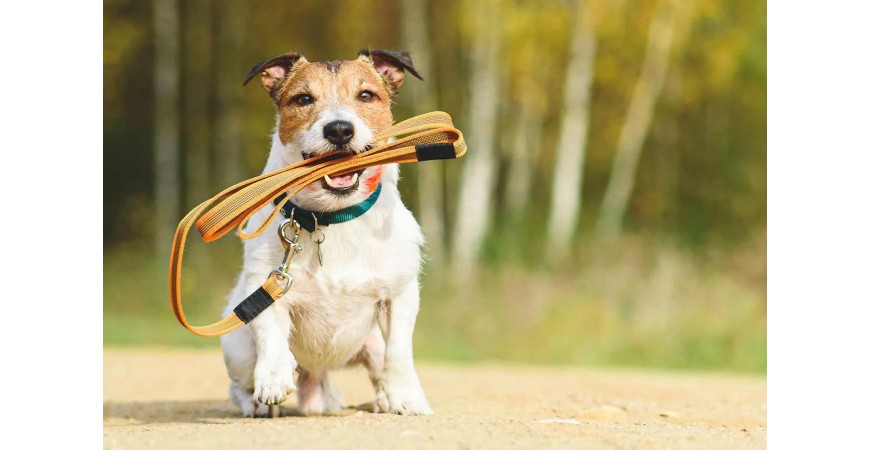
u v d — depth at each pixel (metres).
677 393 8.02
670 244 18.33
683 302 14.41
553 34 18.64
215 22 21.12
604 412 5.88
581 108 18.91
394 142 4.68
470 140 18.89
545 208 21.05
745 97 22.20
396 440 3.83
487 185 18.38
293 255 4.86
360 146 4.70
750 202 21.64
